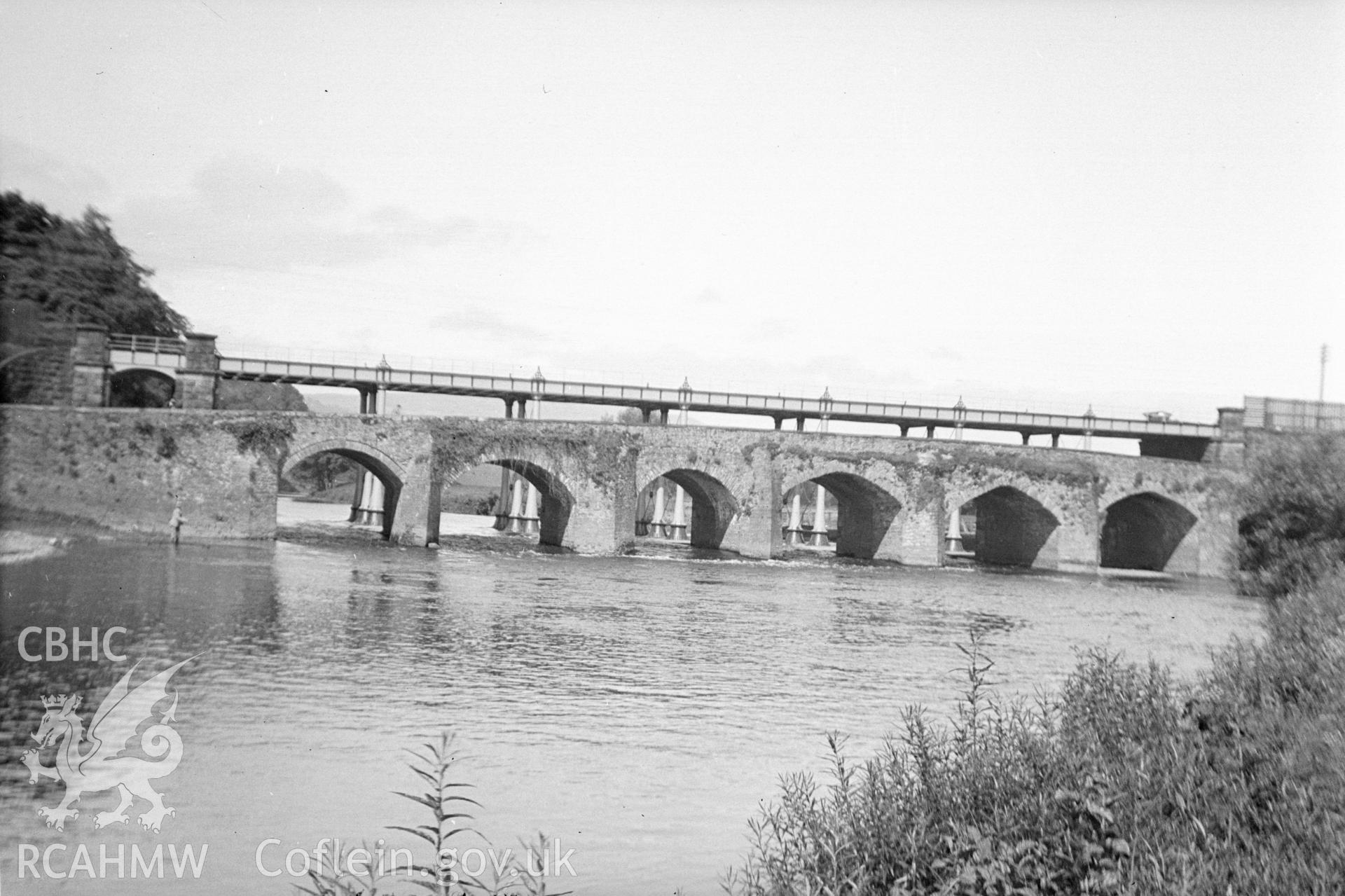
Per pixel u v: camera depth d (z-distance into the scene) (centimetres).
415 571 5144
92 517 5381
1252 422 8850
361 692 2627
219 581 4209
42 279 4550
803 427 8406
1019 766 1409
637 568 6156
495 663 3070
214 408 6038
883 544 7869
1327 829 1266
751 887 1366
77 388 5412
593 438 6900
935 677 3225
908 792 1383
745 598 4988
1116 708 1706
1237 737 1558
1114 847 1154
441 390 7225
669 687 2894
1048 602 5584
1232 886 1125
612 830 1792
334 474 14025
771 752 2298
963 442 7844
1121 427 8888
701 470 7225
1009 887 1133
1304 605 2731
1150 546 8719
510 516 9306
